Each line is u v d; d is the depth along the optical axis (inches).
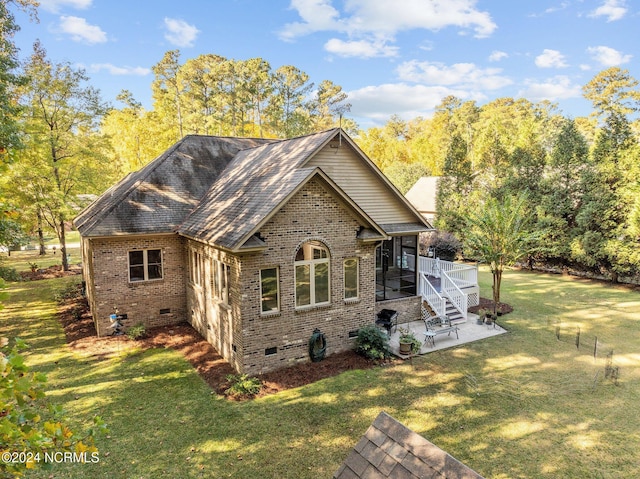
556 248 1085.1
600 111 2306.8
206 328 618.2
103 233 621.9
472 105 3002.0
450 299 711.7
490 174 1326.3
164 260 685.9
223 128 2132.1
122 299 656.4
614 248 965.2
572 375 491.8
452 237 1148.5
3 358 132.2
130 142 1835.6
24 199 1033.5
